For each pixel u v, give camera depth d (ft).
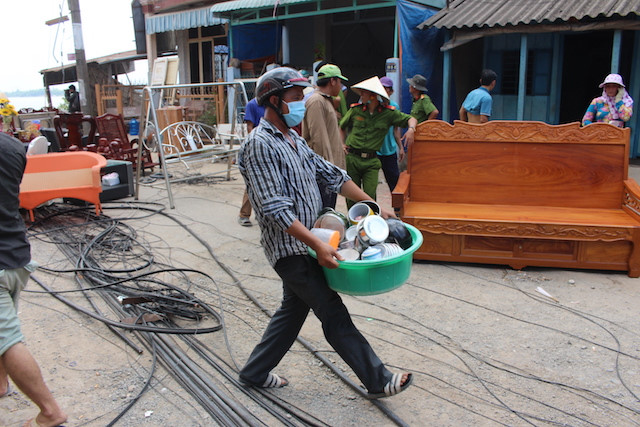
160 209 24.03
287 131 9.52
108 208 24.31
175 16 46.24
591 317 13.38
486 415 9.77
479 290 15.12
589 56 41.34
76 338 12.76
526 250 16.37
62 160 22.11
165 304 14.26
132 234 20.44
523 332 12.70
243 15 39.73
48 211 23.84
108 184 25.95
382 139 18.90
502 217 16.53
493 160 18.06
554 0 30.76
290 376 11.12
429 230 16.69
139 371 11.39
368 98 18.44
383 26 45.50
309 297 9.20
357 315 13.70
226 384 10.86
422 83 25.03
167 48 56.08
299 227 8.54
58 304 14.64
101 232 20.43
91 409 10.05
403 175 18.47
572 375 10.94
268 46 44.55
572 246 16.07
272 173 8.70
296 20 44.39
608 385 10.59
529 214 16.90
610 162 17.42
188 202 25.66
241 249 18.85
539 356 11.66
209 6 45.50
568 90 41.75
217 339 12.65
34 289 15.58
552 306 14.05
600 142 17.34
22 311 14.14
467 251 16.74
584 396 10.27
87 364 11.62
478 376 10.96
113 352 12.16
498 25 29.17
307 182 9.34
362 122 18.66
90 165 22.45
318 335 12.76
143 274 15.37
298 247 9.16
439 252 16.98
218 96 43.16
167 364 11.56
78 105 59.06
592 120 22.68
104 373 11.28
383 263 8.59
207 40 51.90
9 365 8.55
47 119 41.52
